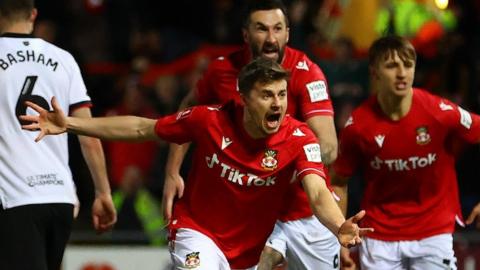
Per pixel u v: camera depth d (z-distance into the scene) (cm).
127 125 2006
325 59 3825
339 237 1747
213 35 4275
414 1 3728
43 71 2130
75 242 3128
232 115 2009
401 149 2375
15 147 2094
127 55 4222
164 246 3120
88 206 3575
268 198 2036
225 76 2312
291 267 2455
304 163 1977
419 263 2430
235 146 1997
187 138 2025
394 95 2339
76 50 4003
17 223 2089
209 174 2027
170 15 4331
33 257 2098
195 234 2070
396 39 2334
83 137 2252
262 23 2228
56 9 4266
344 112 3594
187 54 4169
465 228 3325
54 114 1945
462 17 3944
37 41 2147
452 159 2428
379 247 2445
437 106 2367
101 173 2277
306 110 2259
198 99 2373
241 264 2103
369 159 2406
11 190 2084
